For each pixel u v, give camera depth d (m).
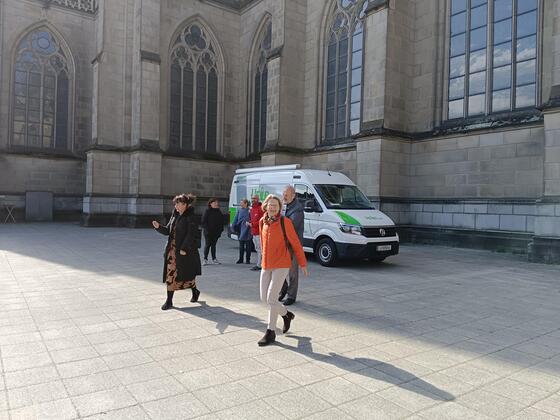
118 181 25.81
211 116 28.84
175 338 5.34
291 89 23.34
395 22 17.69
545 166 12.55
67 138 30.28
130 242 16.88
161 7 26.20
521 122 14.57
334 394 3.87
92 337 5.34
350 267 11.49
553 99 12.30
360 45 20.64
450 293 8.30
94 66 25.98
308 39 23.50
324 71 22.81
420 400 3.78
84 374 4.23
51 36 29.67
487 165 15.61
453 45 17.19
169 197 26.56
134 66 25.48
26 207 28.19
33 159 28.73
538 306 7.33
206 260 11.68
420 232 17.61
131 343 5.14
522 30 14.99
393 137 17.48
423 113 17.91
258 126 27.75
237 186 15.32
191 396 3.79
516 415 3.54
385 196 17.42
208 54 28.52
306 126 23.53
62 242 16.53
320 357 4.78
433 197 17.30
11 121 28.19
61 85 30.12
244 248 12.40
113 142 25.94
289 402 3.70
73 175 30.09
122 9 26.12
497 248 15.04
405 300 7.66
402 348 5.13
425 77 17.84
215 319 6.20
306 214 12.16
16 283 8.63
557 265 11.95
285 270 5.33
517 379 4.29
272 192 13.57
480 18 16.25
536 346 5.29
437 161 17.20
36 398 3.71
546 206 12.40
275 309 5.24
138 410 3.52
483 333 5.79
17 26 28.30
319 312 6.74
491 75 15.90
